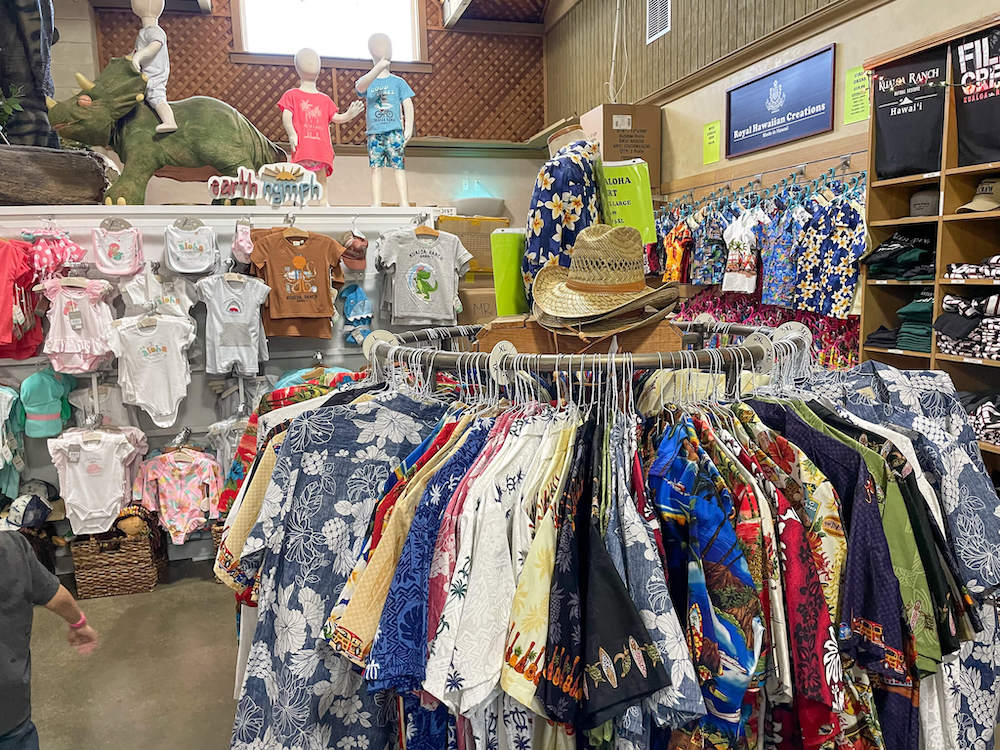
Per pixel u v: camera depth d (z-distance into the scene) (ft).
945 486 4.55
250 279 12.91
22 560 5.72
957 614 4.25
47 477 13.37
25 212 12.57
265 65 22.62
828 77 13.10
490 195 24.81
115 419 13.29
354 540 4.68
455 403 4.94
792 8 13.82
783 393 4.94
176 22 21.83
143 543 12.44
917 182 11.05
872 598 3.83
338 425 4.75
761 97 14.83
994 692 5.06
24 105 13.35
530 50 25.35
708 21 16.51
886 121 11.01
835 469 4.17
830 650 3.67
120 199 13.65
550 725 4.01
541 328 5.84
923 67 10.39
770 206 13.97
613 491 3.85
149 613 11.64
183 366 12.85
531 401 4.54
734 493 3.84
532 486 4.00
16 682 5.53
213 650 10.36
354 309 13.94
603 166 6.61
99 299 12.47
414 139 23.16
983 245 10.52
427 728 4.54
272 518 4.54
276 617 4.67
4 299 11.64
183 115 14.28
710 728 3.67
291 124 15.25
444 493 4.08
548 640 3.65
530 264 6.28
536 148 24.34
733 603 3.58
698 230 15.67
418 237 13.82
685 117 17.49
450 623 3.67
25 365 12.97
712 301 16.22
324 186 15.99
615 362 4.36
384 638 3.84
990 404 9.89
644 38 19.19
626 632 3.45
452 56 24.57
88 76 20.52
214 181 13.32
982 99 9.57
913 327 11.06
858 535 3.86
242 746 4.71
